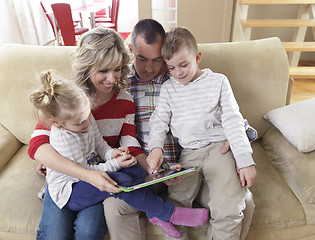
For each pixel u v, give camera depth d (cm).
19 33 431
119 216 106
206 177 120
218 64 146
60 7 362
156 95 138
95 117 128
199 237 118
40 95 99
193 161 124
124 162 110
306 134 125
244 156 110
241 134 116
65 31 383
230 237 105
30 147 110
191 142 126
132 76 137
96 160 120
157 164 116
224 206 105
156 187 127
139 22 124
